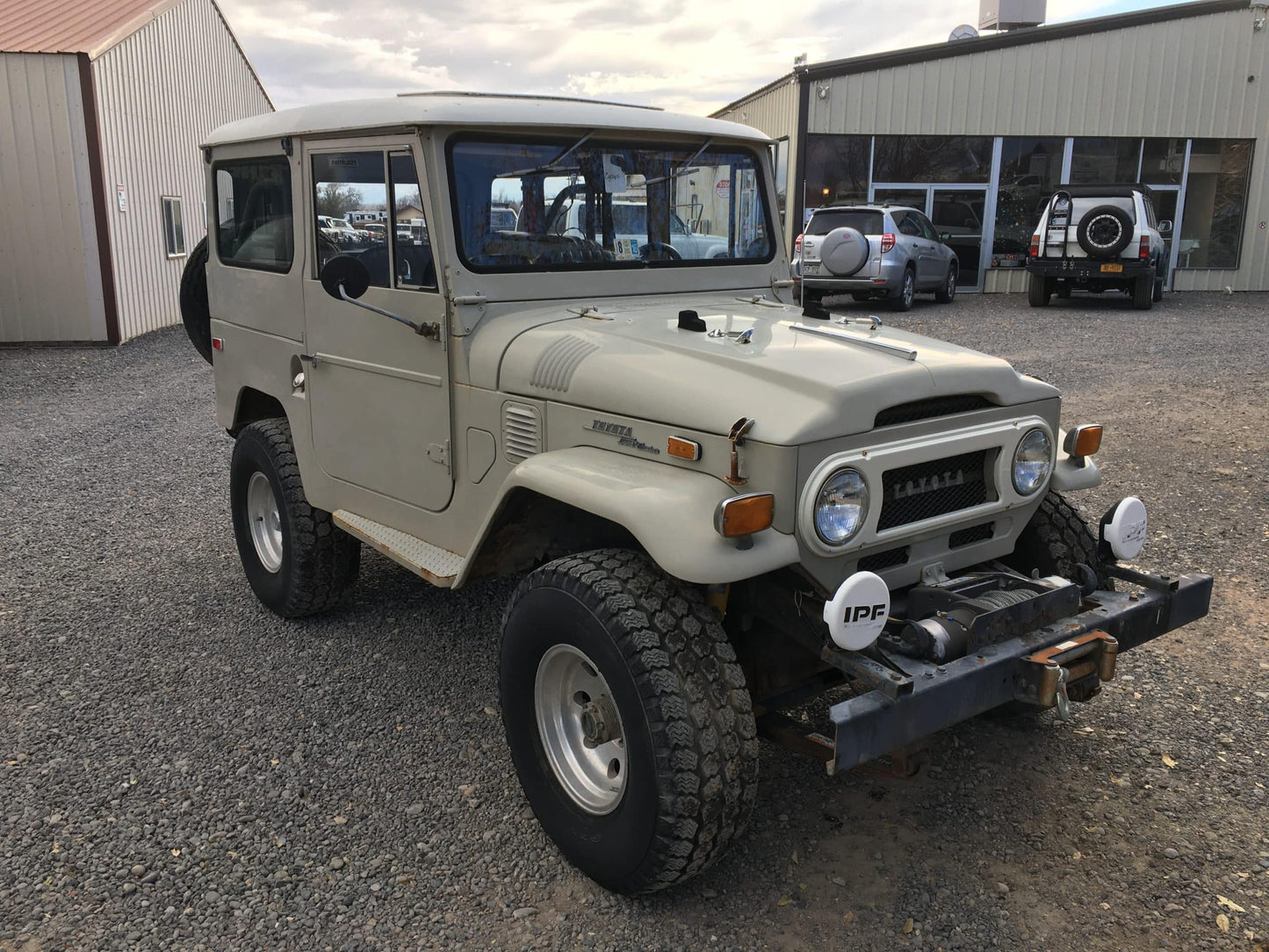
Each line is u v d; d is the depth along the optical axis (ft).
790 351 9.78
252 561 16.07
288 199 13.75
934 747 11.94
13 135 44.80
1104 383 32.68
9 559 18.66
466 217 11.27
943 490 9.94
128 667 14.16
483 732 12.39
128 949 8.75
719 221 13.38
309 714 12.84
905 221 55.11
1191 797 10.84
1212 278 69.15
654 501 8.66
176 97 56.24
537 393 10.54
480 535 10.51
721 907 9.27
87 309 47.03
